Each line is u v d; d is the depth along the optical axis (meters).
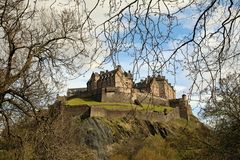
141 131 91.50
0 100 18.28
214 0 5.56
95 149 102.50
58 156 22.30
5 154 21.09
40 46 18.97
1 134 21.67
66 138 27.45
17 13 13.99
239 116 24.36
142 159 81.06
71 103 123.12
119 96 123.81
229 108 22.89
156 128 103.75
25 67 18.38
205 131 29.50
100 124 109.44
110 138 104.75
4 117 20.80
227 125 26.64
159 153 77.12
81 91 133.12
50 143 21.56
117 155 94.38
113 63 6.07
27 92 19.92
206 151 30.98
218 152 28.23
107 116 116.31
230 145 27.03
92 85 132.00
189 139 32.47
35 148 20.86
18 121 21.31
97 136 106.00
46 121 21.19
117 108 118.06
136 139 91.50
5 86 18.27
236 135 26.14
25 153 20.30
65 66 19.30
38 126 20.83
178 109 117.69
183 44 5.77
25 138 20.73
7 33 16.62
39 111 21.25
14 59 19.34
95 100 126.81
